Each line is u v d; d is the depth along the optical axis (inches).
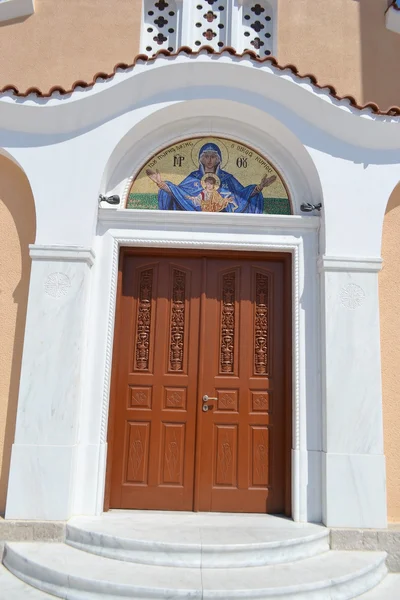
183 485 198.5
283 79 193.3
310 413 192.4
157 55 192.7
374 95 237.3
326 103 193.2
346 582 153.1
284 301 209.0
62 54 239.8
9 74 237.8
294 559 163.5
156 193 210.7
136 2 245.9
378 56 241.6
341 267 191.5
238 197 211.5
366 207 195.9
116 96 195.2
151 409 202.7
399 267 202.1
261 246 202.7
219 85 199.3
